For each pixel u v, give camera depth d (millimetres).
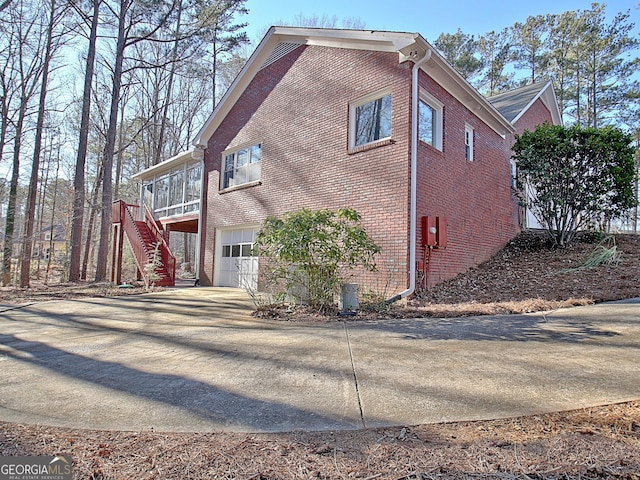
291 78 10641
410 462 1895
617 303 5723
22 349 4445
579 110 27562
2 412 2629
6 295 10867
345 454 1983
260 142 11617
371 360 3721
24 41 16766
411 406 2607
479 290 7406
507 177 11508
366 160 8352
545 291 6773
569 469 1810
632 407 2502
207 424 2395
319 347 4266
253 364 3686
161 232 15797
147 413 2582
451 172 8852
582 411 2467
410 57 7719
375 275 7852
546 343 4109
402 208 7547
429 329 4996
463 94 9234
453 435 2176
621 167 9000
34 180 16531
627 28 24375
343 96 9070
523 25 27547
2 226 20531
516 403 2615
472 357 3715
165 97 24875
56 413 2598
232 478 1780
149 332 5355
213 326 5723
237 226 12297
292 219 6309
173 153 28281
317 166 9570
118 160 26172
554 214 9688
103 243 15602
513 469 1816
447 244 8375
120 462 1932
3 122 16797
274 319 6105
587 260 8328
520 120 13461
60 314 7098
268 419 2453
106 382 3242
